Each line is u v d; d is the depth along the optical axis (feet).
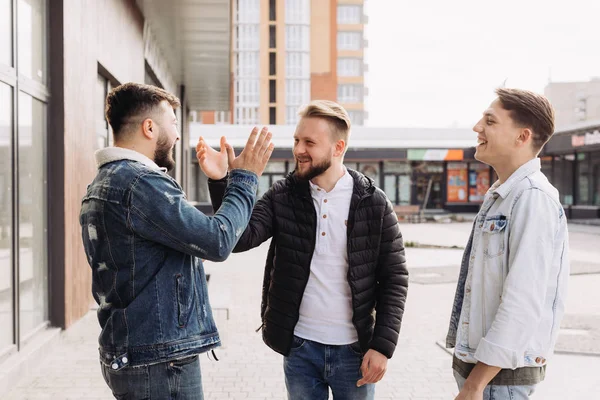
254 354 16.75
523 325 5.58
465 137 105.19
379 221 7.25
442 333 19.65
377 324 7.15
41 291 17.20
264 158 6.45
